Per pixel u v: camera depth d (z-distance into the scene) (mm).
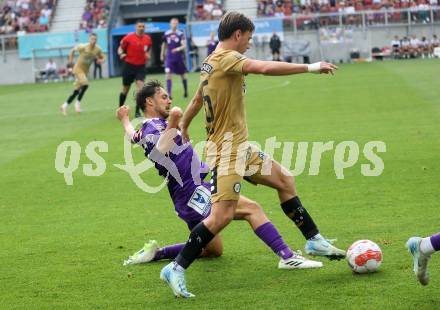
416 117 34438
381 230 16281
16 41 98000
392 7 96312
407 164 23953
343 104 41781
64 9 102000
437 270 13258
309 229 14016
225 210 12906
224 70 12625
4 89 81562
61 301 12883
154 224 18281
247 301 12289
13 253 16234
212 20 94562
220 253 14945
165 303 12492
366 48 94500
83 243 16797
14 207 21172
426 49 92062
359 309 11570
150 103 14523
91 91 66375
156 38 98812
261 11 97688
